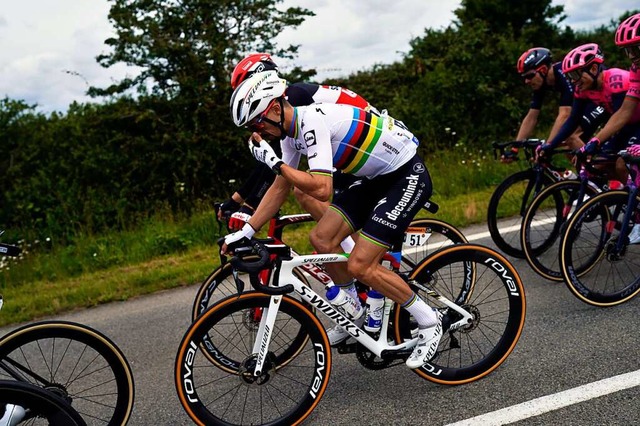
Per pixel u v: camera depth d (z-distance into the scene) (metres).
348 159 2.70
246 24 8.88
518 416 2.56
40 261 6.47
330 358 2.73
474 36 10.15
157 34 8.46
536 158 4.45
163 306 4.50
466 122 9.66
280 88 2.48
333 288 2.82
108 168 8.55
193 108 8.70
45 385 2.51
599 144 3.90
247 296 2.59
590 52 4.05
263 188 3.35
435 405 2.75
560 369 2.91
